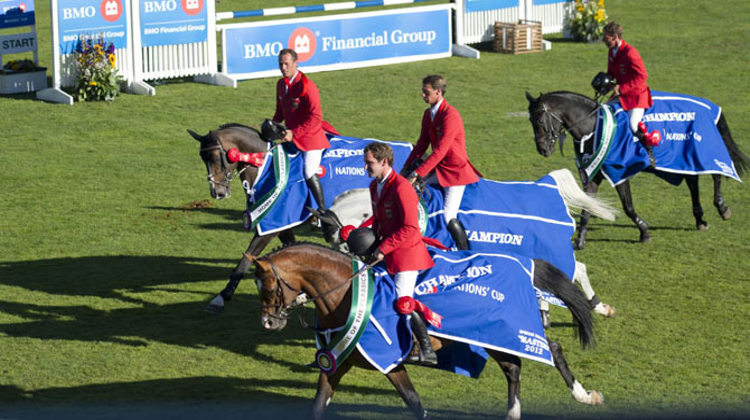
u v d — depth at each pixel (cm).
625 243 1351
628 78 1280
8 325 1070
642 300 1124
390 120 2027
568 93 1259
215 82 2409
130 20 2278
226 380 927
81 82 2181
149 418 824
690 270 1225
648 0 3644
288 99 1081
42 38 2886
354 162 1104
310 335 1053
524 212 971
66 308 1124
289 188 1084
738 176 1388
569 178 1023
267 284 747
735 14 3306
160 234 1411
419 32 2672
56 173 1692
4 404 860
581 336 831
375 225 802
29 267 1267
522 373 939
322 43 2530
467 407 853
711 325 1043
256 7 3362
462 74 2505
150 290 1191
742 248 1309
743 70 2455
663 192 1614
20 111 2105
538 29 2775
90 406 855
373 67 2616
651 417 811
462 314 771
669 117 1313
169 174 1706
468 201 963
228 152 1059
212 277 1243
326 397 776
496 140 1886
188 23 2352
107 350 1003
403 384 768
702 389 879
